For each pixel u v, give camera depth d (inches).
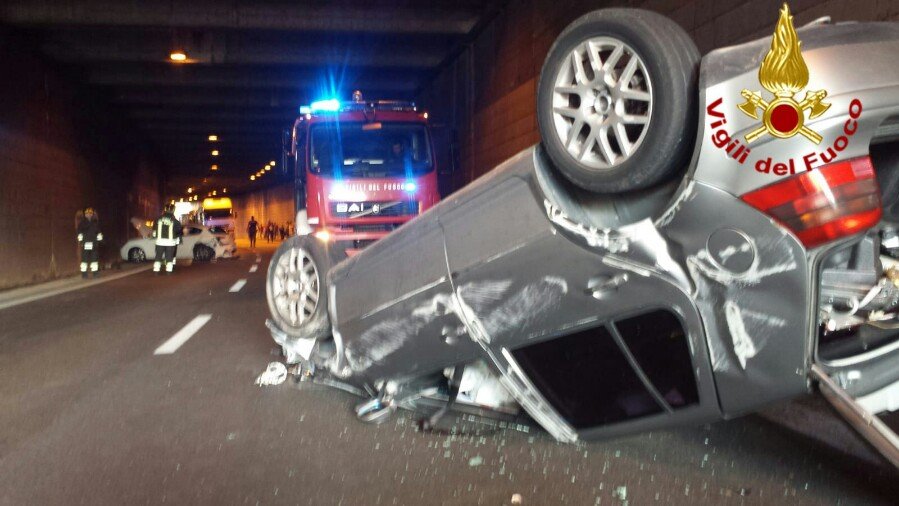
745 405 126.7
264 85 945.5
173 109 1285.7
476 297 150.7
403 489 139.3
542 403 154.0
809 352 117.6
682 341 129.3
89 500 137.9
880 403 120.0
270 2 677.3
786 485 135.1
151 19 660.7
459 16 716.0
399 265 168.6
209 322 383.6
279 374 234.8
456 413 181.0
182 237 1123.3
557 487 137.8
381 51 832.9
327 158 463.5
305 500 135.5
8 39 679.7
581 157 134.3
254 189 3902.6
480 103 737.0
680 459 151.5
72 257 919.0
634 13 126.6
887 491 130.3
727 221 118.0
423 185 467.8
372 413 184.5
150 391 226.4
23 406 210.7
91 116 1047.6
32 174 761.0
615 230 129.6
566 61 137.3
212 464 157.2
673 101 119.9
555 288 139.0
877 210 113.1
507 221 145.0
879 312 132.2
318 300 202.5
